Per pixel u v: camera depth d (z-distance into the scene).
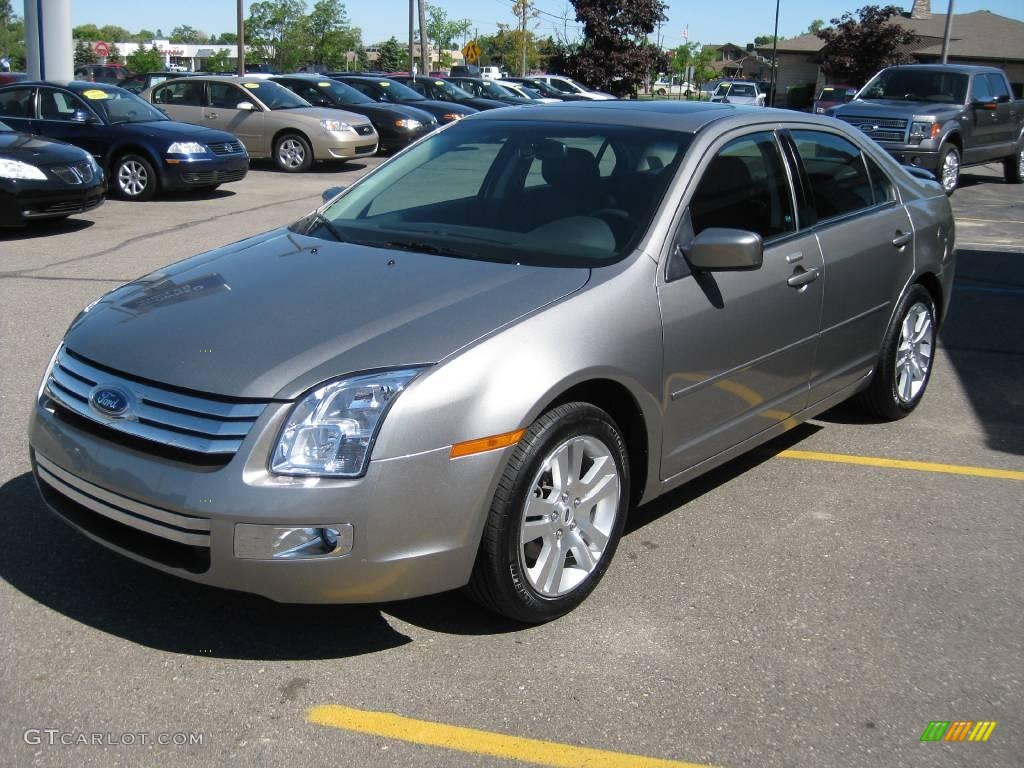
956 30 49.72
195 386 3.04
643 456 3.80
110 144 13.67
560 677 3.21
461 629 3.47
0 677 3.11
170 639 3.35
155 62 72.06
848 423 5.74
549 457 3.29
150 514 3.04
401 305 3.37
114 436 3.17
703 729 2.98
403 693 3.10
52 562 3.81
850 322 4.92
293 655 3.28
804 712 3.08
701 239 3.75
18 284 8.38
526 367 3.21
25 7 17.08
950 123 15.58
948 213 5.94
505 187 4.28
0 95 14.10
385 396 3.02
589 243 3.84
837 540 4.24
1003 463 5.18
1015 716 3.10
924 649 3.44
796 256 4.43
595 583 3.64
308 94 20.59
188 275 3.85
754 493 4.71
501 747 2.88
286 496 2.92
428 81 26.14
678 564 3.98
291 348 3.13
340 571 2.99
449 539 3.11
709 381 3.97
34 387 5.80
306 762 2.79
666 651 3.37
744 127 4.42
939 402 6.16
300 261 3.87
